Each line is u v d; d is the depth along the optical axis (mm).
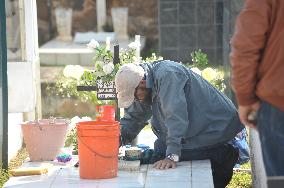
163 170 9961
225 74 18312
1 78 12234
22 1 15383
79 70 14344
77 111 19797
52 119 11789
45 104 19984
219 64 24266
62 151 11477
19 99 14570
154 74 10102
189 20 24703
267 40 6633
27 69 14555
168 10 24797
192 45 24750
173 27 24812
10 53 15344
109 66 12594
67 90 15648
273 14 6555
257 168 10906
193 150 10531
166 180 9539
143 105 10562
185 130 9969
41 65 25609
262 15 6520
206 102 10422
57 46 27766
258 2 6539
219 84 15648
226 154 10719
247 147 11906
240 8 15812
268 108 6629
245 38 6543
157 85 10039
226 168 10805
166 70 10055
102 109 11742
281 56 6574
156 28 30828
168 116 9930
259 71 6719
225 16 18891
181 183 9375
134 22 30875
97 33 29078
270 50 6605
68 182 9609
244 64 6602
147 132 15062
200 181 9438
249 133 13016
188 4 24688
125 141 10891
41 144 11227
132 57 13641
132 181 9555
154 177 9680
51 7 31125
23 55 15375
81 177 9797
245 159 11883
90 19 31359
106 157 9664
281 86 6543
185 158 10539
